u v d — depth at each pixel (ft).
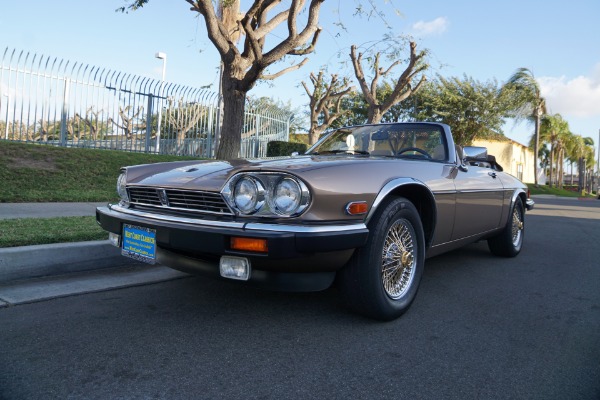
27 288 10.56
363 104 94.02
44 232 13.43
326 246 7.34
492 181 13.67
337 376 6.75
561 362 7.47
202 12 25.75
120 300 10.05
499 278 13.26
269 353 7.47
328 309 9.73
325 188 7.55
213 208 7.97
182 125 42.65
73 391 6.10
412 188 9.67
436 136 12.24
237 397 6.07
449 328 8.91
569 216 36.32
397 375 6.84
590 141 184.34
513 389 6.51
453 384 6.61
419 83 56.13
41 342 7.68
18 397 5.90
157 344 7.72
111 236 9.80
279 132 55.83
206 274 8.17
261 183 7.49
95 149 34.37
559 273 14.11
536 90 87.92
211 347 7.65
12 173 25.50
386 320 9.00
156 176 9.34
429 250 10.73
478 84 87.35
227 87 28.43
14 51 33.37
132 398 5.97
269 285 7.75
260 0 25.48
